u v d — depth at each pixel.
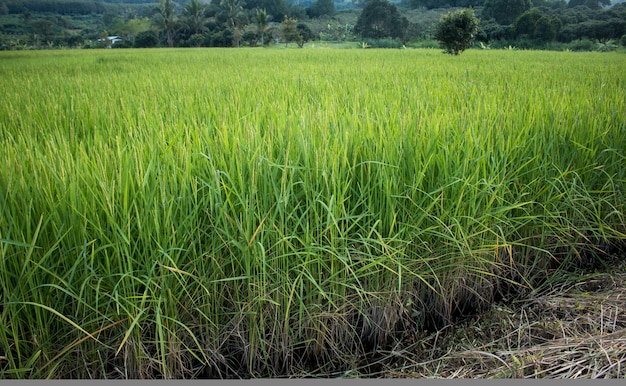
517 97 4.76
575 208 3.22
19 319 2.05
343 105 4.63
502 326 2.83
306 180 2.46
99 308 2.20
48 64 15.50
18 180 2.15
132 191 2.24
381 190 2.57
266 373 2.54
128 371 2.33
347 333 2.68
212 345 2.48
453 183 2.66
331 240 2.39
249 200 2.29
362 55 18.66
